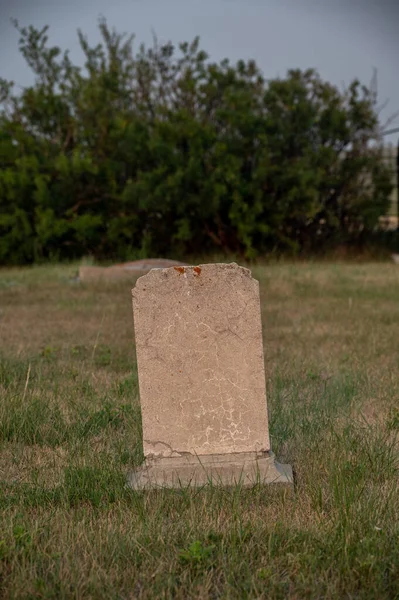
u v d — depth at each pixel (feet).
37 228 40.47
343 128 42.45
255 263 40.29
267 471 10.47
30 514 9.86
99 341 18.11
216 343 10.53
